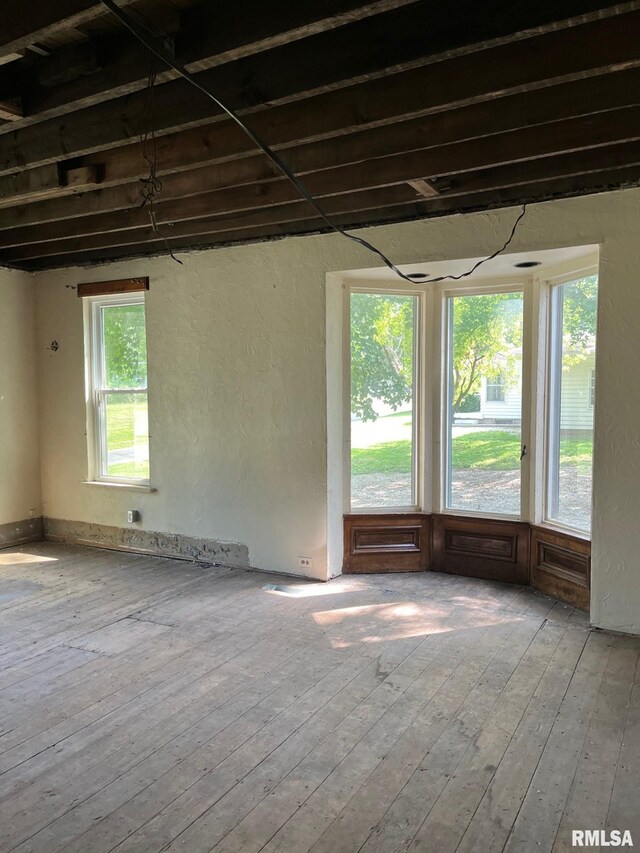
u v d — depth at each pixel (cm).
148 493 528
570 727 254
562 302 413
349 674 303
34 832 195
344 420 464
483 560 453
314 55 225
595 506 350
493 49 226
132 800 210
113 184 331
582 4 180
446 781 219
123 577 466
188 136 301
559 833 193
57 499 582
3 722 261
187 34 208
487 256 379
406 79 243
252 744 244
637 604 342
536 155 286
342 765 229
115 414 553
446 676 300
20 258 533
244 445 476
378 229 411
